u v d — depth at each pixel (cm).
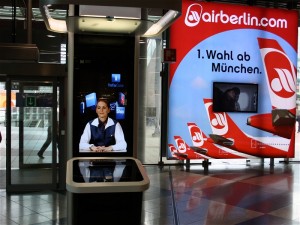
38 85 683
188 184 759
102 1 291
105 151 438
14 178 686
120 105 439
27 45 579
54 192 676
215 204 613
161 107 973
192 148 934
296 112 1022
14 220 518
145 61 973
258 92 967
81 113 431
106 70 433
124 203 308
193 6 923
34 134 689
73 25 377
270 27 971
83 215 304
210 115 941
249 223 517
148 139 984
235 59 952
